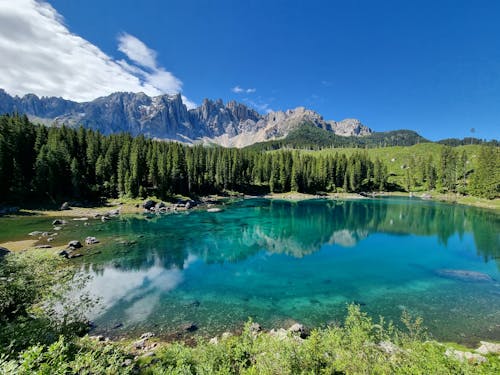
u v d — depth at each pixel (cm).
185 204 9269
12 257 1566
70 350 1074
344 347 1023
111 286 2844
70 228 5422
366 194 14188
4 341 959
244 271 3412
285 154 15688
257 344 1099
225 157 12912
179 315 2302
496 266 3659
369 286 2981
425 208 9406
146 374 1167
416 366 885
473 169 14550
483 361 1384
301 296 2720
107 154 9331
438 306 2512
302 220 7062
